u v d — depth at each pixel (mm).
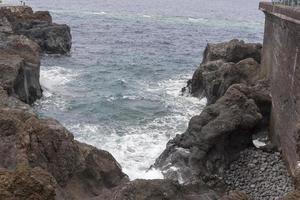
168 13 113312
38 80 34781
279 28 27141
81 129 28016
